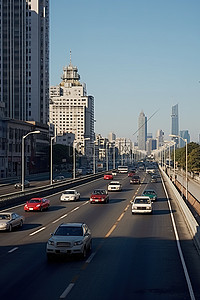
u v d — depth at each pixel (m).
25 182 86.00
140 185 92.44
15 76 190.62
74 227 23.45
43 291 16.00
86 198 63.03
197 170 130.88
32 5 194.00
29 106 192.62
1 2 190.12
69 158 184.00
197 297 15.23
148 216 41.94
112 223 36.81
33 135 153.50
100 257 22.78
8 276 18.52
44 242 27.59
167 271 19.53
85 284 17.11
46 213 44.38
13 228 33.91
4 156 126.12
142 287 16.70
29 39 193.75
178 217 41.31
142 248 25.50
